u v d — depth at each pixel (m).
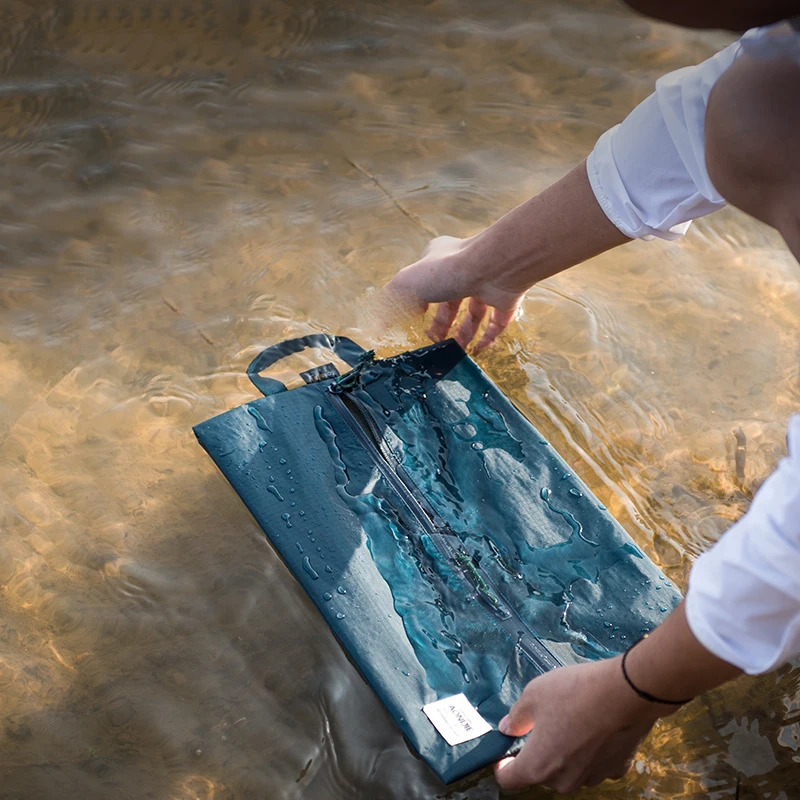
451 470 1.48
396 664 1.24
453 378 1.61
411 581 1.34
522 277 1.62
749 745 1.28
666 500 1.59
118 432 1.67
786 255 2.04
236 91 2.41
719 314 1.91
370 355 1.62
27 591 1.44
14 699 1.31
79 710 1.30
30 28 2.51
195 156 2.24
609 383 1.78
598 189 1.45
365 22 2.61
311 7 2.64
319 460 1.47
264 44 2.53
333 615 1.28
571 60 2.52
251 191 2.16
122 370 1.77
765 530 0.83
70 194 2.13
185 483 1.59
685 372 1.80
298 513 1.40
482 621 1.30
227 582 1.45
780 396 1.76
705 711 1.31
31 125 2.28
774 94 1.00
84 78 2.40
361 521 1.40
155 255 2.01
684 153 1.31
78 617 1.41
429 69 2.49
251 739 1.27
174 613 1.41
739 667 0.90
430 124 2.35
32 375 1.76
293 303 1.91
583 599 1.33
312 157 2.26
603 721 1.04
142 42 2.51
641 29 2.61
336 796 1.21
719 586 0.87
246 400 1.72
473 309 1.78
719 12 0.81
